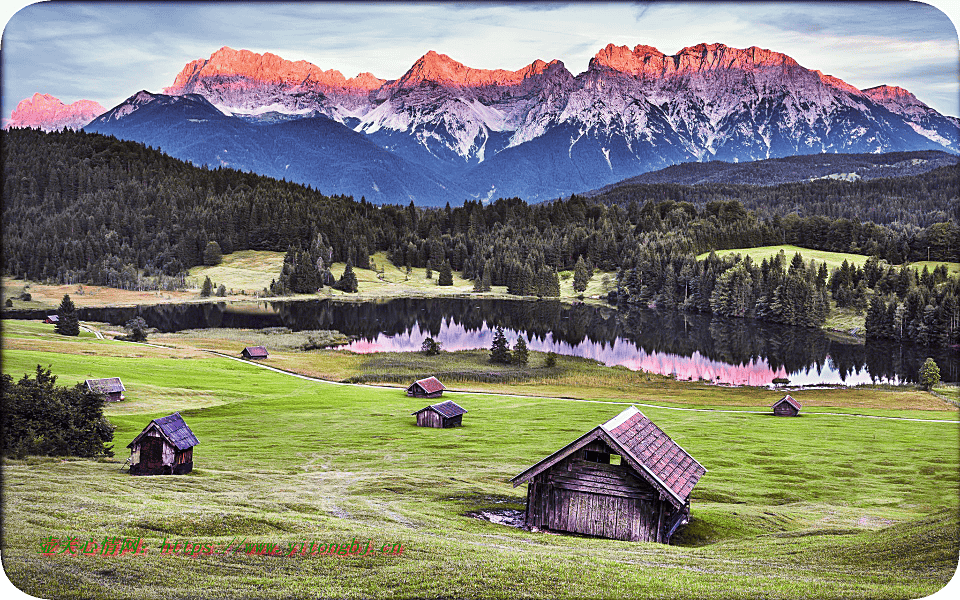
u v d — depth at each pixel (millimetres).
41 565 21453
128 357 114875
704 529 34000
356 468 52438
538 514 32062
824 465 57531
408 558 23438
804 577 22766
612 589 21000
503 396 103938
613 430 31672
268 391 100438
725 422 80875
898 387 118438
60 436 47469
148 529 25875
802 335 185875
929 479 52656
